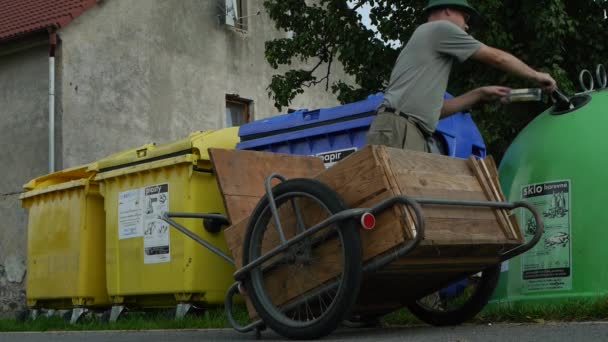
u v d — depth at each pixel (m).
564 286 5.14
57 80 14.62
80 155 14.69
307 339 4.33
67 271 8.80
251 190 5.15
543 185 5.30
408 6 11.58
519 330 4.25
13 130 15.13
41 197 9.31
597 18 11.23
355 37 11.84
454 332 4.39
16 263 14.89
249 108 18.17
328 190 4.27
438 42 5.01
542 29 10.23
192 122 16.72
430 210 4.28
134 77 15.70
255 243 4.60
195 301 7.43
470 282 6.30
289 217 4.53
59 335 6.54
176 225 5.41
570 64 11.47
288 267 4.50
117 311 8.05
